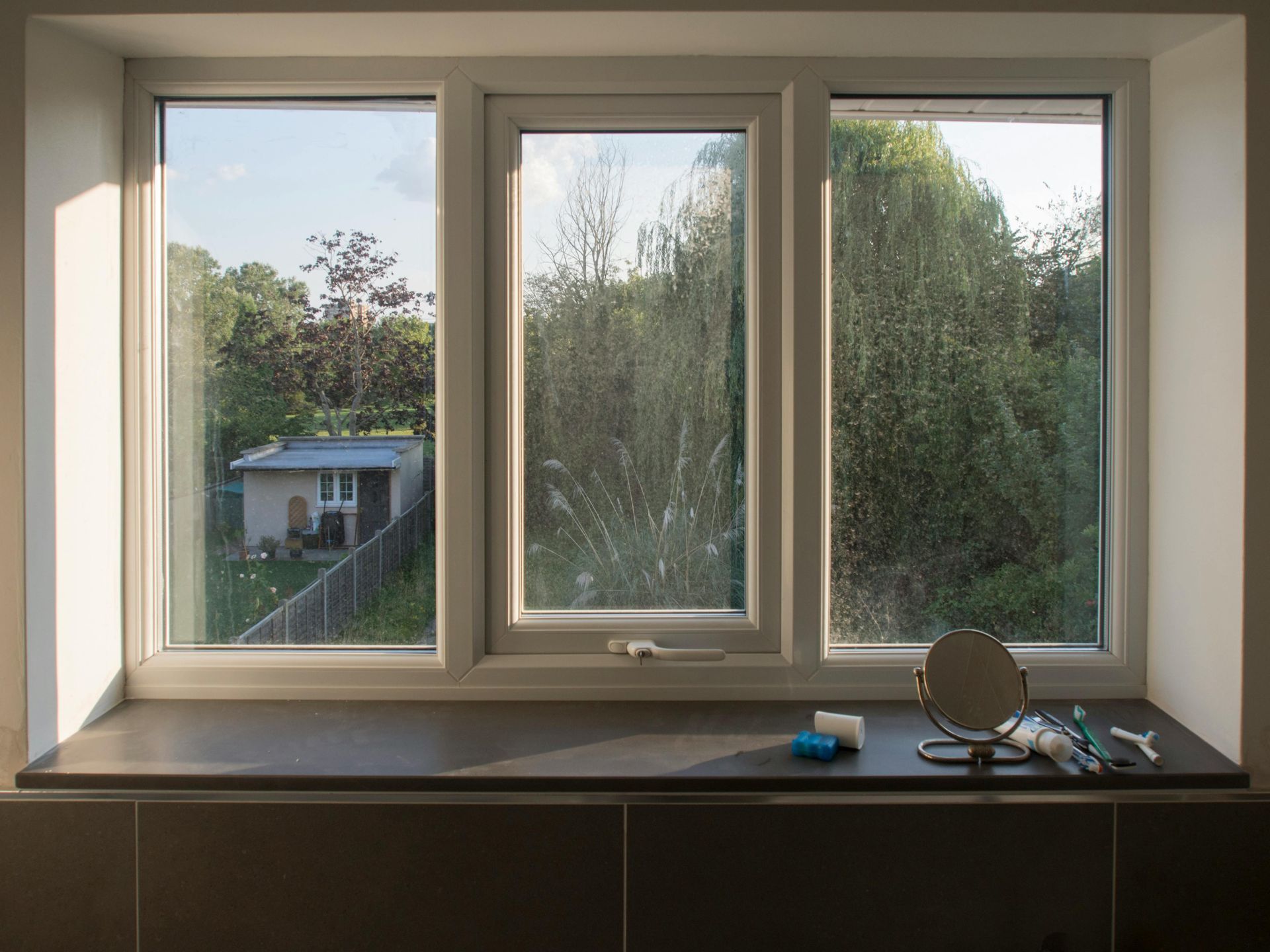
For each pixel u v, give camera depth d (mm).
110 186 1402
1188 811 1208
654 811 1190
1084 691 1477
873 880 1196
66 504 1313
